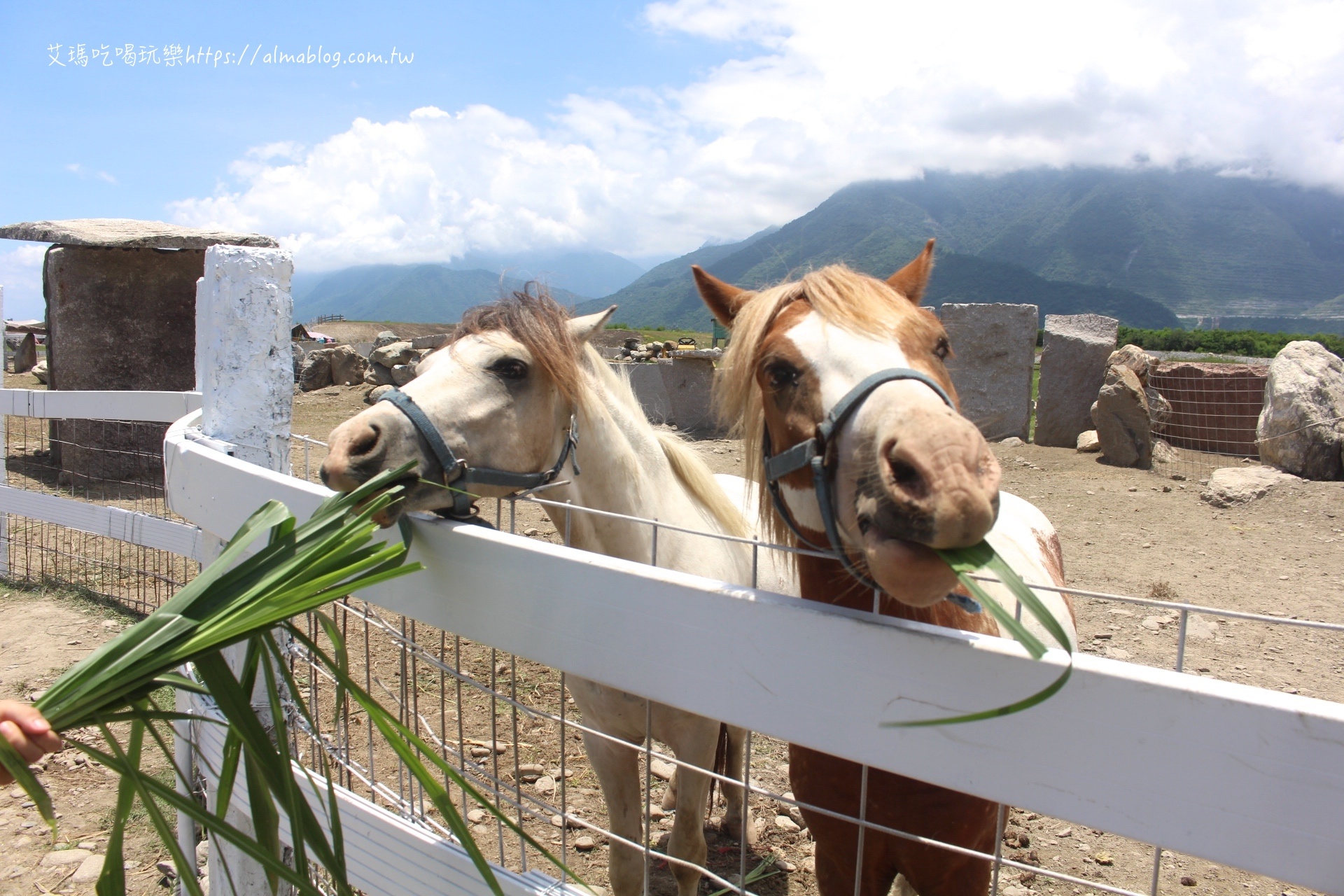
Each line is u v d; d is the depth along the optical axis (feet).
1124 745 2.69
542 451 7.09
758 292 6.13
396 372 43.96
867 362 4.61
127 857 9.16
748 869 9.18
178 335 27.89
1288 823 2.47
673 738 7.28
